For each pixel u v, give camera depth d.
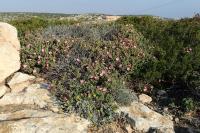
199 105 9.30
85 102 8.65
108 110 8.59
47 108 8.66
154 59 10.90
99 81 9.52
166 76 10.52
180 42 11.93
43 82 9.77
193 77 10.09
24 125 7.74
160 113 9.19
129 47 11.05
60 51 10.73
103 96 8.81
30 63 10.37
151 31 13.16
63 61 10.24
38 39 11.26
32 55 10.56
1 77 9.58
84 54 10.48
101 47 11.05
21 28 14.41
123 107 8.90
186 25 13.78
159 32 13.00
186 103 9.23
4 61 9.77
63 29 13.32
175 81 10.39
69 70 9.77
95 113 8.54
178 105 9.52
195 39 12.09
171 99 9.72
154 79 10.38
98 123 8.33
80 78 9.55
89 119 8.38
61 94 9.07
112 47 10.82
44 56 10.50
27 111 8.37
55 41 11.27
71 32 13.08
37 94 9.09
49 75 10.02
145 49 11.52
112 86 9.14
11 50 10.16
